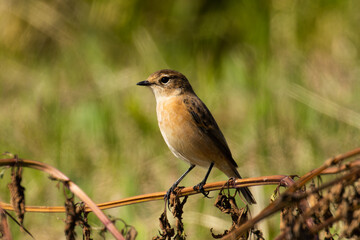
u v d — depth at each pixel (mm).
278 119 11758
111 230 4691
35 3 15812
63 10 15852
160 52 15047
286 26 14133
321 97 11750
